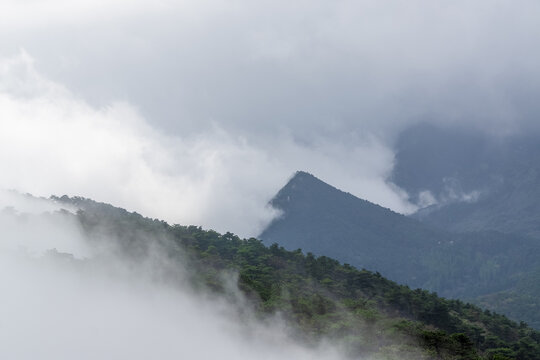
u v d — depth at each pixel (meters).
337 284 132.88
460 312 144.00
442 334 94.38
